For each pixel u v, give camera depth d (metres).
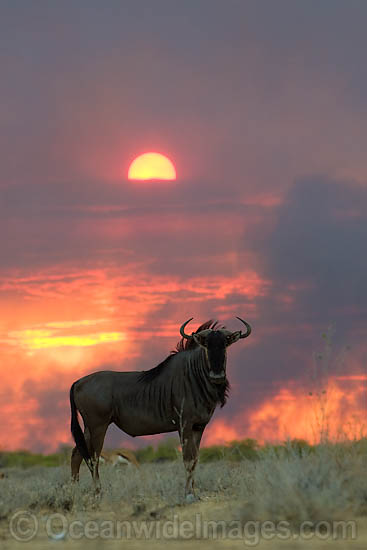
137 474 51.81
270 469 39.41
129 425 52.00
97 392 52.22
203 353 49.88
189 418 49.94
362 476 37.75
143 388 51.56
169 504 45.03
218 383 49.00
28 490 48.81
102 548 32.28
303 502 34.66
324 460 37.38
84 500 47.09
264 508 35.38
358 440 39.34
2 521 39.66
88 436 52.72
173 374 50.84
